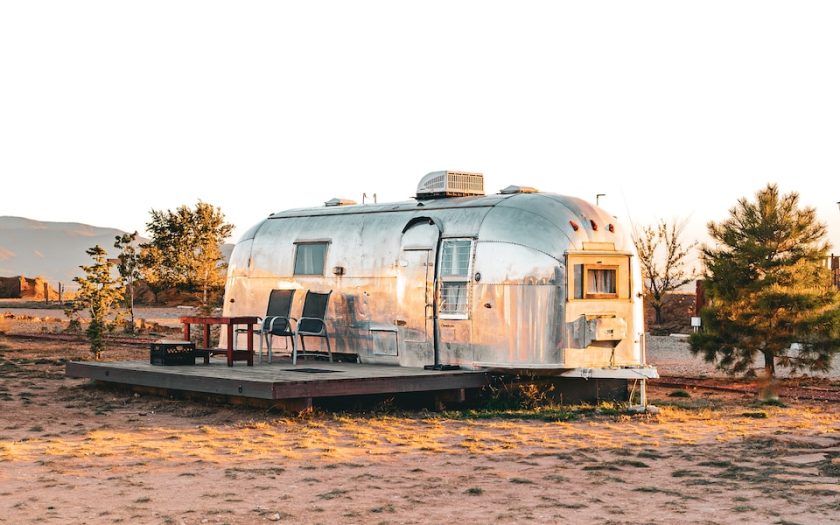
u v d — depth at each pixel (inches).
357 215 586.2
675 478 311.6
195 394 499.2
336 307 573.9
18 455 344.8
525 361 495.5
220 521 253.1
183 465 330.0
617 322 501.7
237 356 545.0
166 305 1828.2
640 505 272.7
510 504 273.9
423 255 534.9
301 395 442.9
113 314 1521.9
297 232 609.0
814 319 551.2
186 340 563.2
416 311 535.2
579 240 501.7
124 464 330.6
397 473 319.3
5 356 780.0
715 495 284.8
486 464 337.1
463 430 418.9
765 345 565.0
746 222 575.5
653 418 460.4
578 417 461.4
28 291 2471.7
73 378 597.3
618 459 343.9
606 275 511.8
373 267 558.3
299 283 596.1
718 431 417.7
